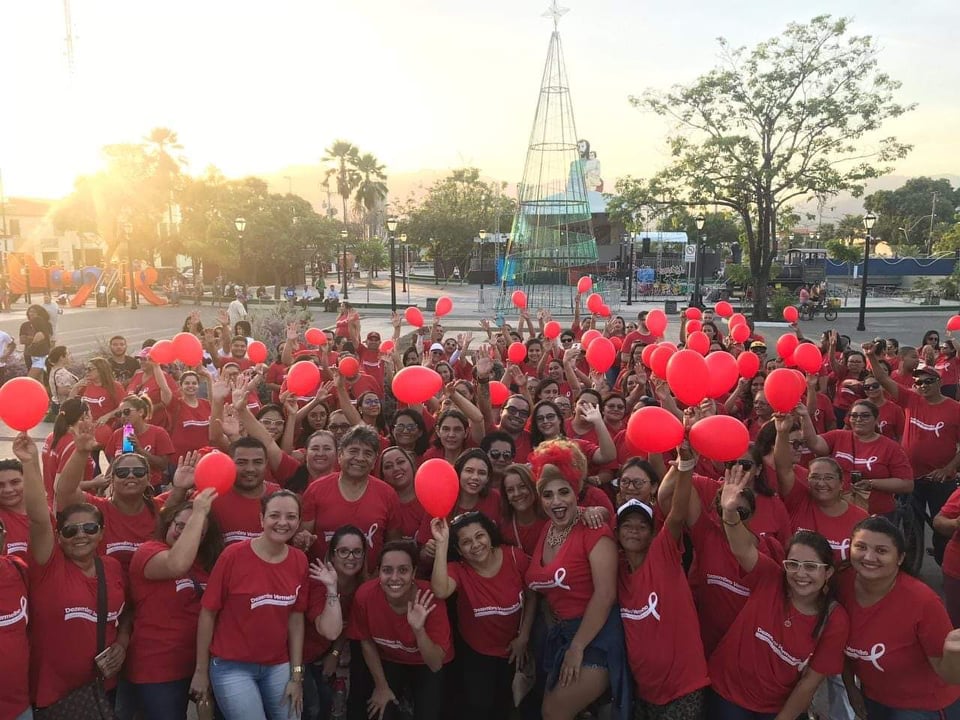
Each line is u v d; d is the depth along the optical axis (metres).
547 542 3.85
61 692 3.35
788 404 4.20
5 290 37.47
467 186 61.56
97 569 3.45
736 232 72.94
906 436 6.37
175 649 3.62
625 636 3.51
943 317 33.91
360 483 4.43
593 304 11.27
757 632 3.29
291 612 3.72
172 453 6.18
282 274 51.50
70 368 11.93
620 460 5.57
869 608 3.21
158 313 35.62
